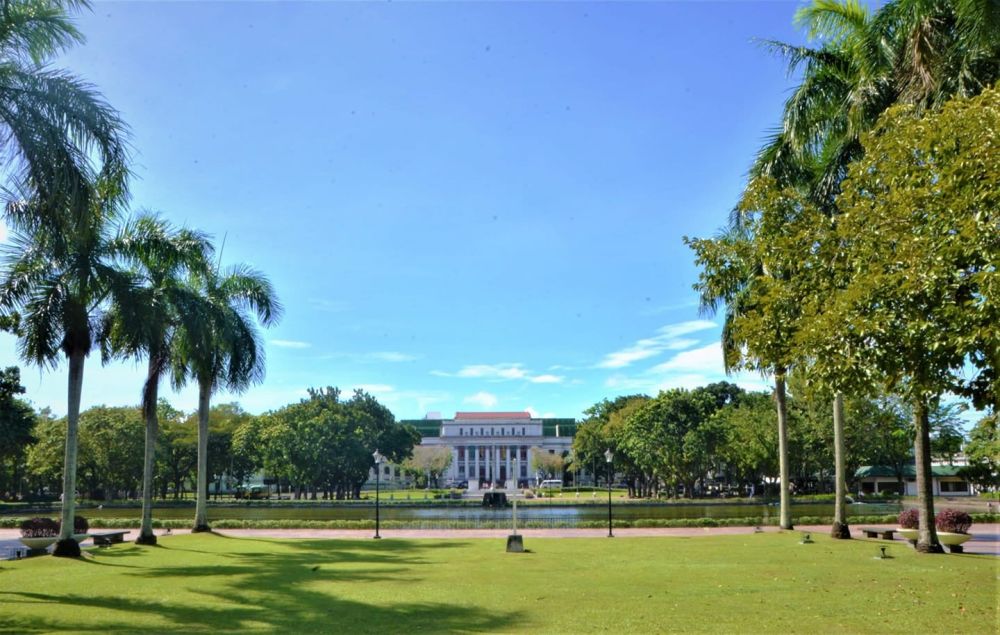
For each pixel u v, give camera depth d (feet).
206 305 79.41
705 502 189.67
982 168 29.68
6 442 172.86
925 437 66.44
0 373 164.66
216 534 97.25
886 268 33.40
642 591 44.60
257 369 96.17
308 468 217.15
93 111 42.88
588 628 33.58
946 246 30.48
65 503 67.05
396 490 375.45
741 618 35.58
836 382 34.86
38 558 65.41
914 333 30.73
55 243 43.96
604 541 83.71
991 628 32.99
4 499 248.93
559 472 406.21
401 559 65.82
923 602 39.75
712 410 223.71
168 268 75.10
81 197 41.50
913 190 32.73
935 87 44.98
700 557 64.34
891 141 35.09
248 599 43.01
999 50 42.91
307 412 226.58
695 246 48.98
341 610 39.14
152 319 65.92
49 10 41.78
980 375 32.53
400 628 34.22
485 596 43.37
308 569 58.18
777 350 41.52
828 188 66.59
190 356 83.41
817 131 67.82
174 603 41.78
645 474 250.57
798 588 45.24
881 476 234.17
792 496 210.79
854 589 44.62
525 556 67.31
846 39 64.59
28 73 42.04
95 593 45.57
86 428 203.82
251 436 231.71
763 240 44.42
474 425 467.11
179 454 236.84
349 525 111.65
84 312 64.59
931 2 46.21
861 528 100.17
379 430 254.27
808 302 39.58
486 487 377.50
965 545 72.84
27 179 39.93
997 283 27.02
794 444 197.16
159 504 199.72
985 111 30.30
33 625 35.32
